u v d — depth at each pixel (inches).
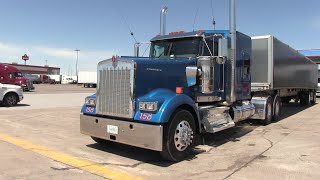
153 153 313.3
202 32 358.6
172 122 280.4
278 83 574.6
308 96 903.7
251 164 278.5
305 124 525.0
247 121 527.5
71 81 4168.3
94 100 317.1
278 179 238.8
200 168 267.0
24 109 707.4
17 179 231.9
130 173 251.3
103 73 302.8
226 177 243.3
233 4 380.5
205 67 338.0
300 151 325.7
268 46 533.3
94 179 234.7
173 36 373.7
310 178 241.3
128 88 283.3
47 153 304.7
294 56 706.8
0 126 462.3
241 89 426.6
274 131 451.2
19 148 323.3
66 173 246.8
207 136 405.4
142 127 274.2
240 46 421.1
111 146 339.9
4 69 1462.8
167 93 300.5
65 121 521.0
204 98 346.9
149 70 293.4
